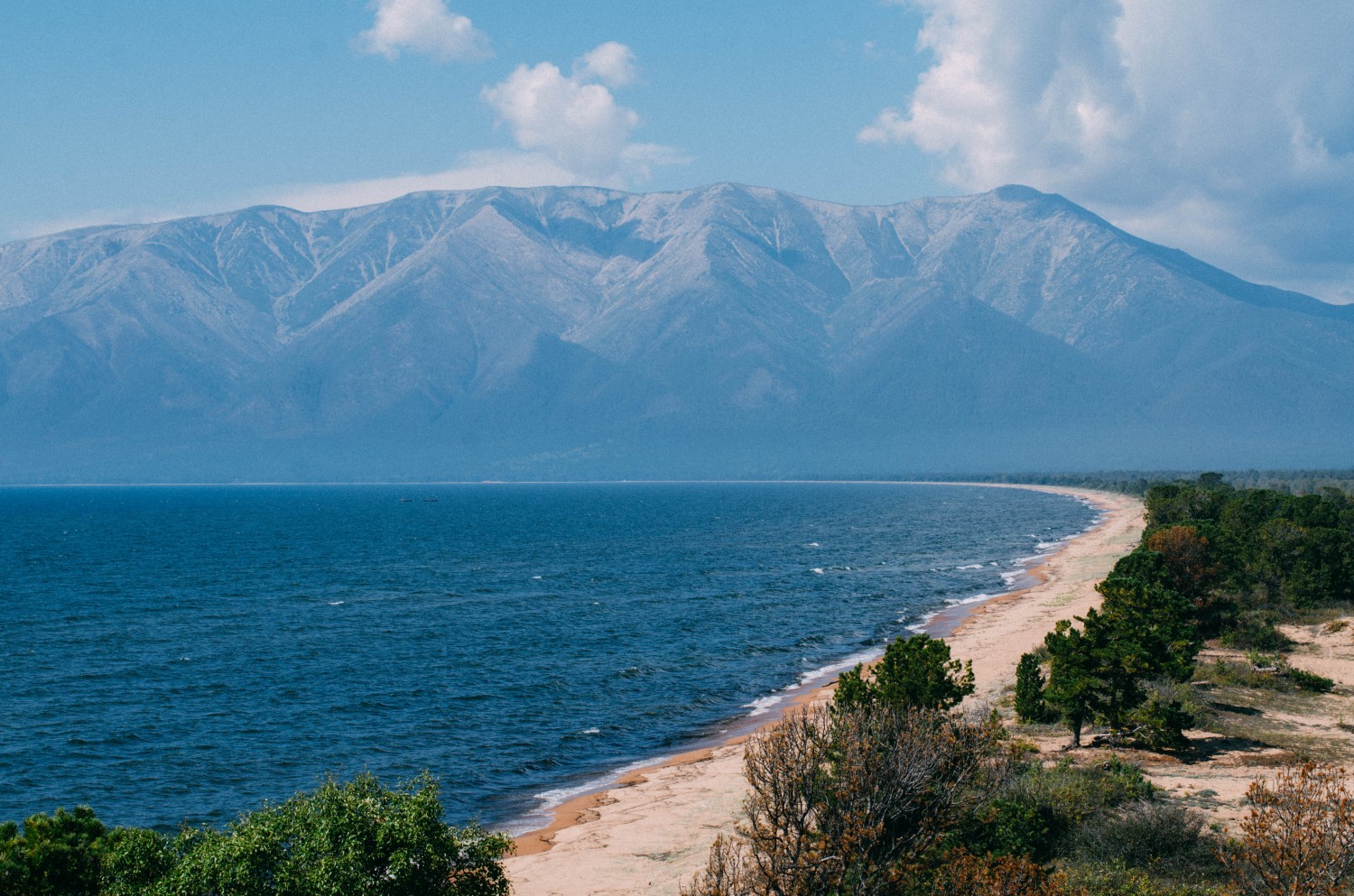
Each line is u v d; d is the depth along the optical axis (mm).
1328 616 77812
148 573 139000
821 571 134625
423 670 73125
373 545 186625
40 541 196750
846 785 25547
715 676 70562
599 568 141000
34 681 70625
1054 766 40625
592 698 64500
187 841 25750
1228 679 56469
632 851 35906
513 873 34625
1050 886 25203
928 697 37438
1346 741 45250
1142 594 53250
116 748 54812
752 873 26281
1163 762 42125
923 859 25641
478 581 126875
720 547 176875
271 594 116125
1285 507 108125
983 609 95750
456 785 48062
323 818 24953
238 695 66250
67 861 25438
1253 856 24875
